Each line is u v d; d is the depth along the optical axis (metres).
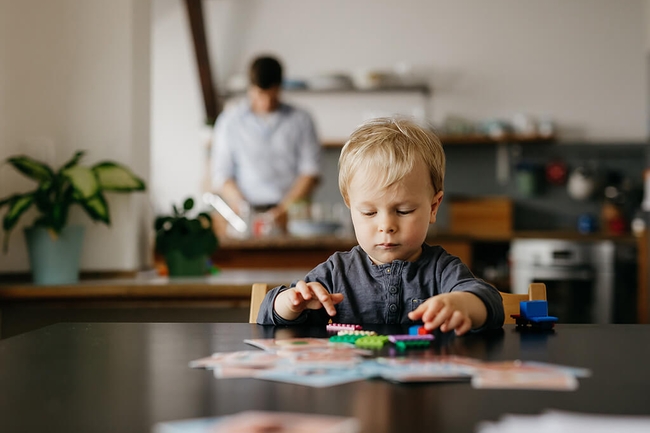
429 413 0.54
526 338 0.91
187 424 0.51
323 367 0.69
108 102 2.54
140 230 2.65
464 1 5.80
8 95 2.50
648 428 0.49
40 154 2.51
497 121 5.57
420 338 0.86
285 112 4.16
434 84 5.82
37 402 0.60
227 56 5.98
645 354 0.79
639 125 5.65
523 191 5.71
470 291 0.98
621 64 5.66
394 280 1.15
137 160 2.61
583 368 0.71
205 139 5.67
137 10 2.60
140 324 1.08
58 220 2.25
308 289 1.03
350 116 5.86
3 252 2.45
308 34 5.92
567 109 5.71
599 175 5.64
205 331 1.00
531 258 4.86
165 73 6.06
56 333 0.99
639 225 5.26
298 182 4.10
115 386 0.65
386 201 1.06
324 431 0.49
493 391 0.60
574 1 5.70
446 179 5.80
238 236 3.66
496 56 5.77
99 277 2.50
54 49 2.53
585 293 4.82
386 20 5.86
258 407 0.56
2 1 2.49
